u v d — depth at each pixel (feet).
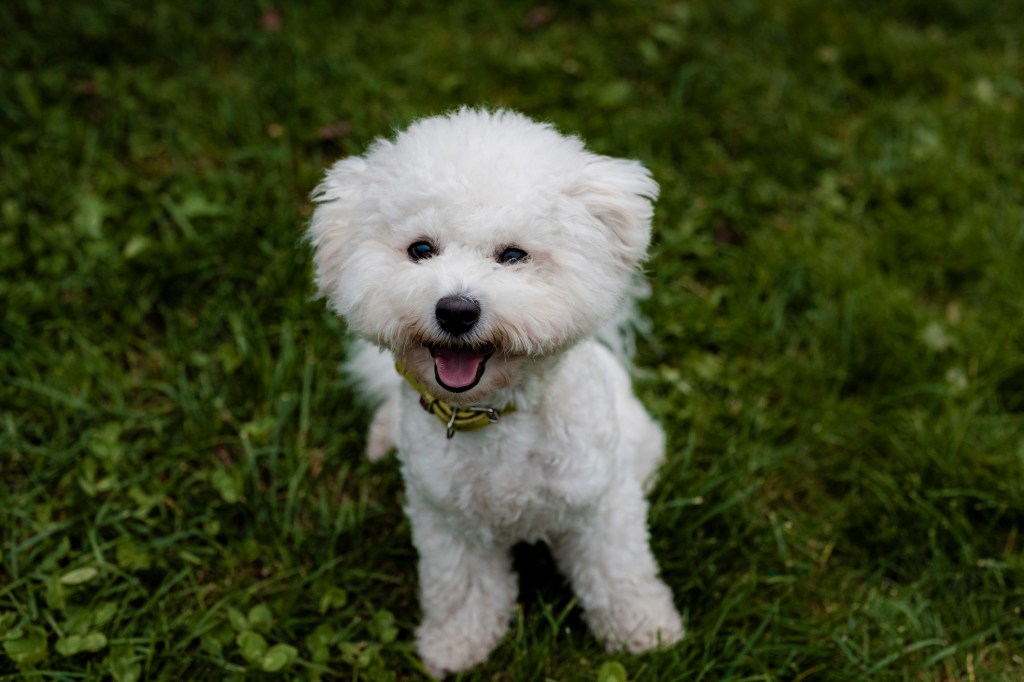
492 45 5.06
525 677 3.14
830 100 4.81
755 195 4.31
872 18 5.32
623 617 3.21
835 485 3.61
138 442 3.58
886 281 4.00
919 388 3.69
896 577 3.41
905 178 4.34
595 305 2.80
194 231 4.06
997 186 4.36
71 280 3.89
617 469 3.09
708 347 3.93
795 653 3.17
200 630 3.19
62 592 3.20
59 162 4.24
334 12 5.22
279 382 3.69
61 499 3.48
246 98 4.58
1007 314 3.94
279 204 4.15
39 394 3.63
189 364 3.81
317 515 3.51
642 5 5.33
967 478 3.45
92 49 4.79
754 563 3.38
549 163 2.79
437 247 2.78
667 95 4.83
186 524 3.42
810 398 3.74
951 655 3.21
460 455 2.94
